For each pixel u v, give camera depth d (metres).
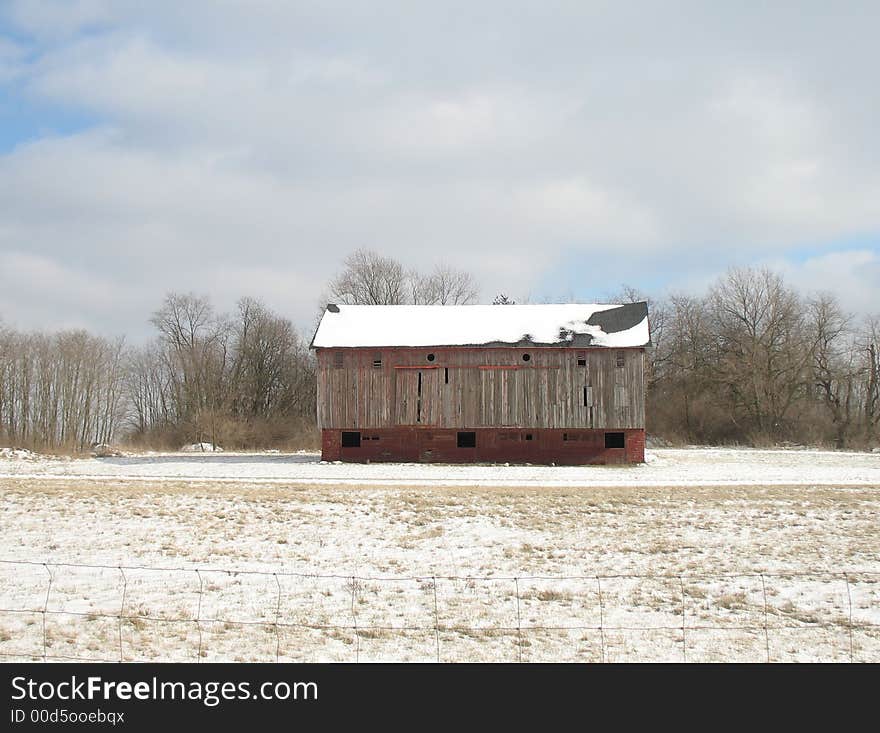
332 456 56.62
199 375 86.62
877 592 20.62
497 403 56.03
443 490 38.50
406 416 56.34
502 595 20.17
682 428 85.81
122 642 16.11
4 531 27.42
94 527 28.34
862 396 85.81
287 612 18.47
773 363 84.56
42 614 17.80
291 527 28.92
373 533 28.17
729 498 35.91
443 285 91.62
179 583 20.80
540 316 59.75
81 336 84.00
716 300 89.94
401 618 18.17
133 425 97.19
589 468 51.56
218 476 45.72
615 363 55.91
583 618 18.33
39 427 79.38
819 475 46.72
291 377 91.81
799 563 23.83
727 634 17.27
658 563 23.89
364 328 58.62
